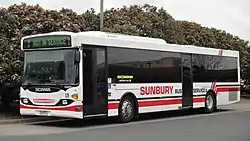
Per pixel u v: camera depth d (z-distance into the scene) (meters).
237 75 24.69
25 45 16.61
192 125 16.80
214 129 15.55
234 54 24.50
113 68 16.94
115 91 17.02
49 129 15.32
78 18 22.56
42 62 16.11
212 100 22.73
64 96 15.47
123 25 26.47
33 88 16.11
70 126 16.33
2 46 18.98
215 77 22.92
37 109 15.99
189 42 35.47
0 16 19.64
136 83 18.00
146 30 28.48
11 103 24.39
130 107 17.83
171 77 19.92
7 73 18.80
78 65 15.45
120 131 14.73
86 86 15.75
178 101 20.27
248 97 39.81
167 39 30.23
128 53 17.67
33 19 20.33
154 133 14.25
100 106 16.33
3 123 16.97
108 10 30.59
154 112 20.83
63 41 15.59
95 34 16.67
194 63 21.45
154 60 19.00
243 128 15.91
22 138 12.90
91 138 12.91
